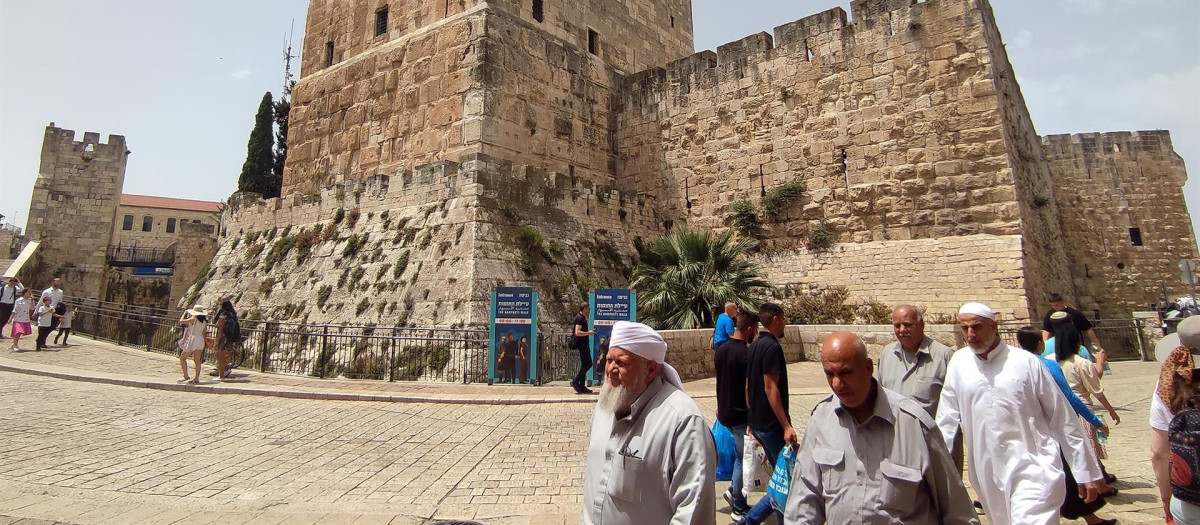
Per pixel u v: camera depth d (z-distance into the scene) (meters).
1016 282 16.36
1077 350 7.11
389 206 19.80
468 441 8.87
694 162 23.41
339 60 25.83
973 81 17.94
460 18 21.53
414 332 15.81
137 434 8.84
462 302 15.62
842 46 20.36
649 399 3.34
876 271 18.70
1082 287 27.61
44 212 36.12
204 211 68.31
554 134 22.73
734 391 5.80
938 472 3.15
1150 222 27.91
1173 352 4.14
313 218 21.89
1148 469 6.94
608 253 20.39
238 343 14.80
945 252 17.64
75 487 6.36
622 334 3.43
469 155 17.92
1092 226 28.19
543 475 7.18
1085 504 4.43
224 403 11.45
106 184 37.84
